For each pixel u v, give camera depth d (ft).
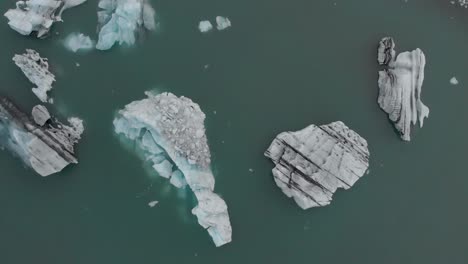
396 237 184.44
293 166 185.78
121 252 171.53
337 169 187.62
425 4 224.33
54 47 196.24
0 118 177.78
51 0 198.90
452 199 192.03
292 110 197.88
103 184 179.01
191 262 172.96
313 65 206.49
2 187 174.70
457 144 200.64
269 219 181.27
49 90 188.24
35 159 176.65
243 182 184.85
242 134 191.31
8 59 192.24
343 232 182.80
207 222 176.14
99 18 201.57
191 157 181.68
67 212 174.19
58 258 168.66
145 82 194.49
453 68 212.84
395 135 198.90
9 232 169.78
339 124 194.39
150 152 185.16
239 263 174.50
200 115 189.06
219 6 211.20
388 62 208.03
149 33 201.77
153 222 176.65
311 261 177.78
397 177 192.54
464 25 222.69
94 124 186.29
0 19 198.08
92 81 192.34
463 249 185.78
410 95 201.26
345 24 216.13
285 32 211.20
